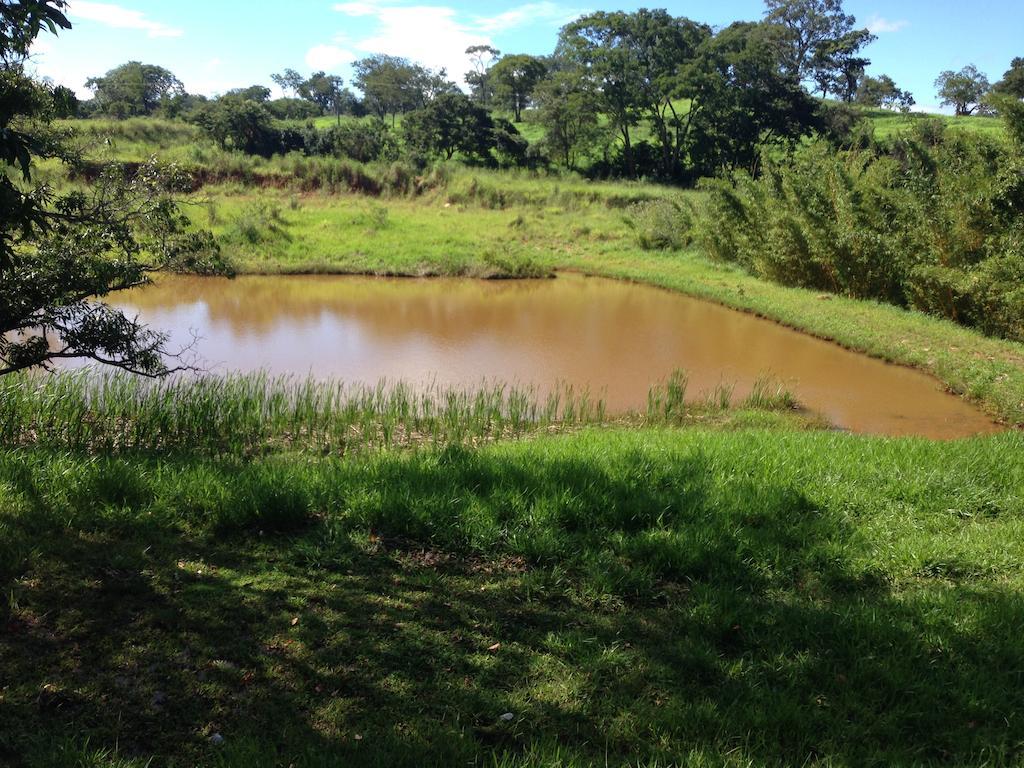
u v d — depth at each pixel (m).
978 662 3.66
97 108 56.16
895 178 17.31
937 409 10.92
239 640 3.67
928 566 4.68
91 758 2.81
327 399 9.02
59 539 4.48
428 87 77.75
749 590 4.38
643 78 48.44
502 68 65.88
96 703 3.18
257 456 7.45
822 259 18.50
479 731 3.15
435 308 18.39
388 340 14.88
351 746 2.99
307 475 5.66
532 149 52.22
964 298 14.85
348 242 26.31
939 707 3.33
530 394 11.03
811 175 19.11
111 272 6.77
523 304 18.98
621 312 17.92
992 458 6.63
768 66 46.88
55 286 6.44
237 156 37.03
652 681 3.51
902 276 16.41
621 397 11.15
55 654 3.46
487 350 14.11
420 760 2.91
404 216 32.06
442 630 3.87
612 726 3.19
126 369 7.22
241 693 3.30
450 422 8.92
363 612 3.99
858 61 58.56
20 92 5.53
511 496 5.31
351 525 4.98
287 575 4.34
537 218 32.53
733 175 23.56
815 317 15.89
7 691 3.20
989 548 4.88
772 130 47.59
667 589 4.39
